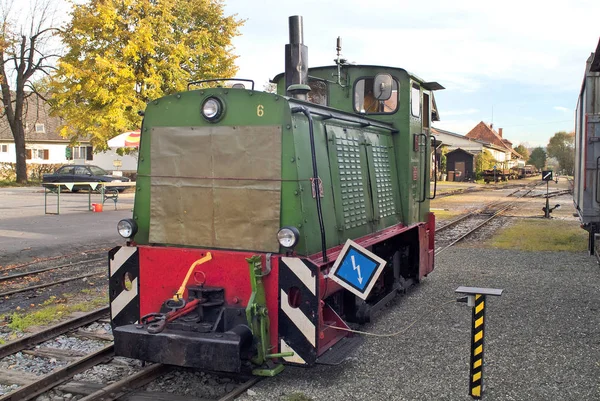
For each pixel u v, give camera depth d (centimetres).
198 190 454
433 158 821
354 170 545
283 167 429
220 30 2723
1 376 431
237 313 423
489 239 1256
